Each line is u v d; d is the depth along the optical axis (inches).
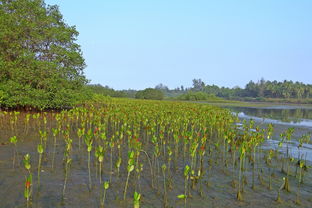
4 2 910.4
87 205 266.4
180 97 3971.5
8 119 763.4
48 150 474.6
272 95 5516.7
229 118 745.6
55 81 892.6
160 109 917.2
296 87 5285.4
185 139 391.5
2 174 339.9
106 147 485.4
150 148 524.7
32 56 853.8
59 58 967.0
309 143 655.1
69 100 920.3
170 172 381.7
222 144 585.9
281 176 386.9
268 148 574.2
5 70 835.4
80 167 385.7
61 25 1040.2
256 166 431.8
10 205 258.5
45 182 320.8
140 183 335.0
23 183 313.6
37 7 926.4
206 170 400.2
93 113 753.6
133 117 666.8
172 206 273.6
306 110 2541.8
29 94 831.1
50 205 262.5
